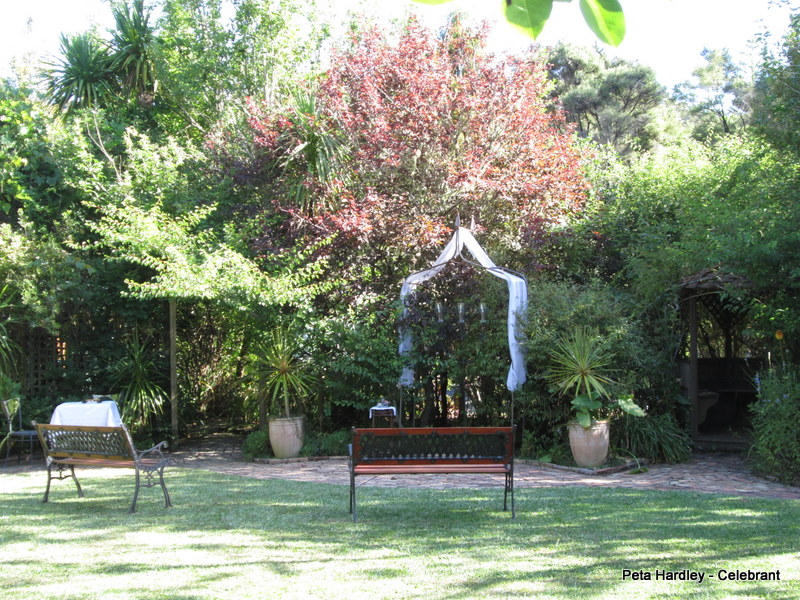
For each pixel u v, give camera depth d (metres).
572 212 13.26
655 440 9.59
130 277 12.21
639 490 7.51
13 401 10.77
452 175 12.12
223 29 16.84
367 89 12.84
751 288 9.83
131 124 16.20
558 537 5.48
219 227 12.82
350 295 11.56
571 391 9.73
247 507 6.86
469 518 6.22
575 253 13.19
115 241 11.68
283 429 10.39
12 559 5.09
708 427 12.59
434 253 12.09
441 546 5.27
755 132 9.59
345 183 12.45
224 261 10.61
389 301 11.60
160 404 12.22
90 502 7.27
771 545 5.11
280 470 9.57
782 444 8.18
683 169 13.67
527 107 13.37
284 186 12.54
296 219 11.90
